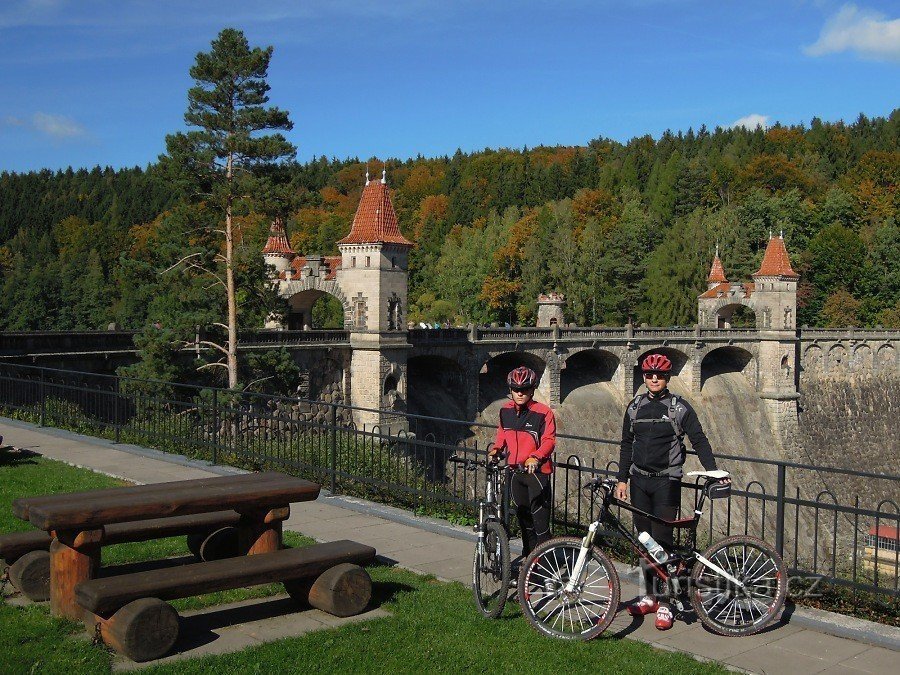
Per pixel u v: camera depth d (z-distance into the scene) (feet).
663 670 27.91
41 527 29.07
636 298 410.72
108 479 56.59
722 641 31.30
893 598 36.96
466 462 49.11
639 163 598.34
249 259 157.38
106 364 144.15
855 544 36.42
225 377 160.66
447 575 38.60
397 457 55.98
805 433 309.63
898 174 508.94
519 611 33.19
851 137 630.33
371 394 177.27
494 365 236.43
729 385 299.99
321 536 44.88
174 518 35.73
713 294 319.47
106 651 28.14
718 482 31.96
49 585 32.91
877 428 340.59
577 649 29.53
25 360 125.29
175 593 29.04
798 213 458.09
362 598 32.63
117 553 39.24
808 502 36.81
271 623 31.60
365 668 27.48
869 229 472.03
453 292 431.02
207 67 154.61
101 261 530.68
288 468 62.34
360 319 177.68
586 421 239.50
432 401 201.36
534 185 588.50
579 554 31.63
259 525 35.04
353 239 177.27
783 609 34.32
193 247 159.94
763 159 523.29
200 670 27.04
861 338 342.44
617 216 488.85
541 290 397.39
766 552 32.45
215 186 152.87
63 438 74.18
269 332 164.45
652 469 32.68
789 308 303.89
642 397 33.50
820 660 29.71
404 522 48.21
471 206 567.18
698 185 531.09
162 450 67.92
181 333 147.02
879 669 29.01
